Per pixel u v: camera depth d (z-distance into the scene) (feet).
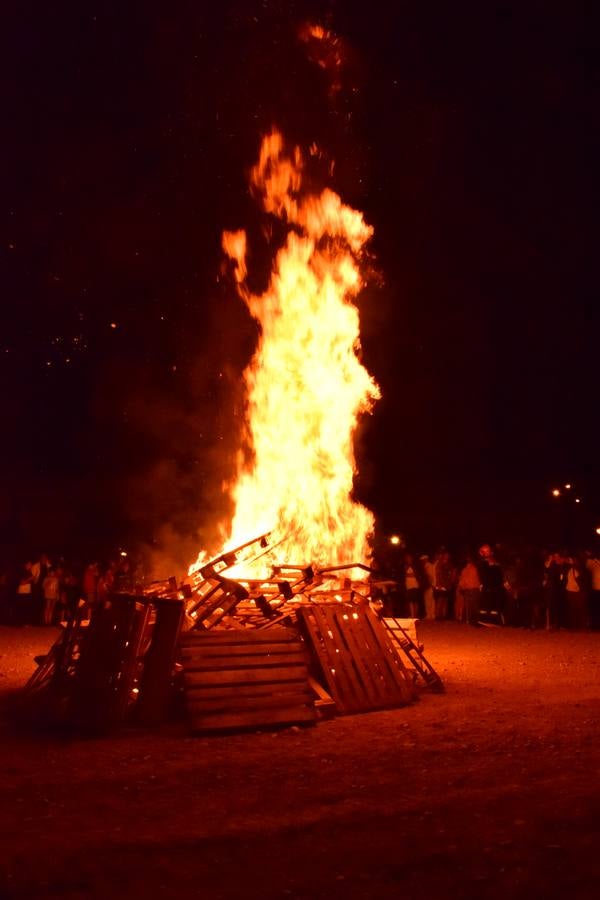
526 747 23.41
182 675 27.07
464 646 48.67
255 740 25.02
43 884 14.39
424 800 18.63
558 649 47.06
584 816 17.38
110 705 26.25
